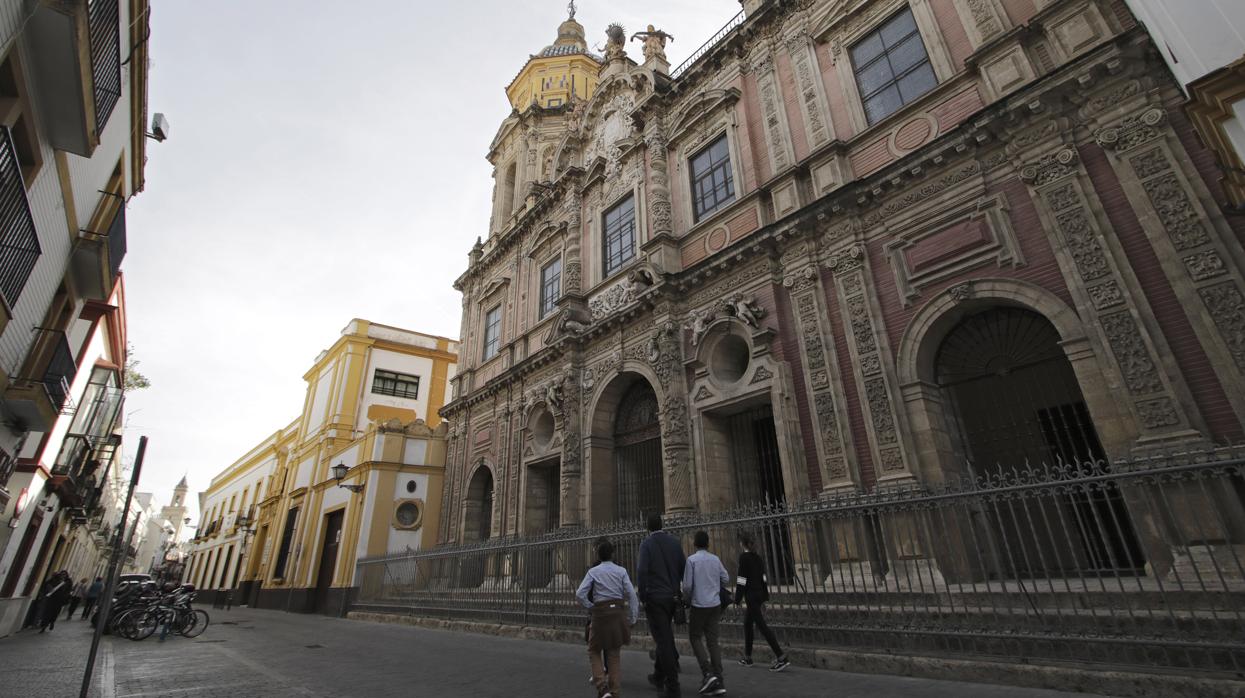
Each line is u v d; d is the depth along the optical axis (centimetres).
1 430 1055
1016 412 977
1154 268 797
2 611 1418
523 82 3141
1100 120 876
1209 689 496
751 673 725
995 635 644
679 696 576
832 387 1109
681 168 1702
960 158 1034
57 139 828
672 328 1480
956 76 1096
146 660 1023
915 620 721
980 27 1103
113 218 1204
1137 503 727
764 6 1530
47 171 844
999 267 952
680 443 1370
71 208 992
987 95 1047
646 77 1898
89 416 1761
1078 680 561
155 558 10162
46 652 1147
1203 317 737
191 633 1505
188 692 704
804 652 761
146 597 1569
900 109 1174
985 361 1012
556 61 3078
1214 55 602
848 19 1359
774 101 1458
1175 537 692
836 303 1162
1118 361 794
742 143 1513
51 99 761
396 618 1738
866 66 1305
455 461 2375
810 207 1208
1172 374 749
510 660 905
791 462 1123
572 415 1748
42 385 1064
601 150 2106
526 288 2336
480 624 1354
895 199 1116
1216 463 545
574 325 1838
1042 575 917
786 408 1166
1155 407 752
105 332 1714
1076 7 952
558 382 1852
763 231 1287
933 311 1012
